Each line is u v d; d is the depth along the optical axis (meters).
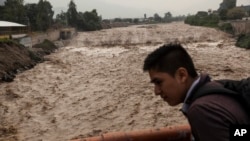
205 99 1.72
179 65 1.87
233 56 33.03
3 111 15.67
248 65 26.62
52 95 18.84
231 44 47.75
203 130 1.67
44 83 22.83
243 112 1.69
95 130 12.39
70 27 89.06
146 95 17.41
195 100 1.77
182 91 1.89
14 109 16.02
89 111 15.04
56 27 83.12
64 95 18.64
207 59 31.09
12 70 27.17
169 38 64.62
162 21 182.50
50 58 39.44
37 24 74.12
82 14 103.88
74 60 36.56
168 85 1.90
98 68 29.23
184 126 3.73
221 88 1.75
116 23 141.62
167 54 1.88
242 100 1.70
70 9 97.75
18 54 32.88
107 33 82.06
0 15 65.56
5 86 21.92
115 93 18.45
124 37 71.25
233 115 1.65
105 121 13.45
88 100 17.14
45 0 86.62
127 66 29.22
